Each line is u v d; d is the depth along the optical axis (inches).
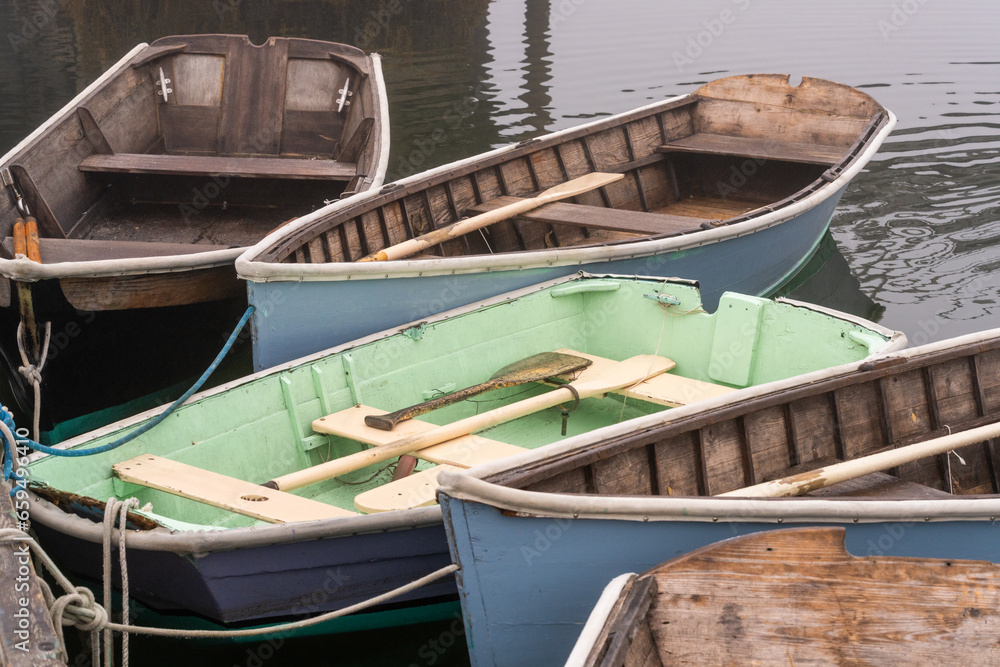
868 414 182.1
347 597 170.2
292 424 209.9
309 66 358.6
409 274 231.8
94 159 303.4
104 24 655.8
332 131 353.7
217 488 176.6
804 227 310.8
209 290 240.8
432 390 231.6
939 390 191.6
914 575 133.7
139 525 154.9
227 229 306.7
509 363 246.2
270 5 711.1
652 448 156.3
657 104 364.2
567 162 331.6
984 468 193.8
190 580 158.7
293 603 166.7
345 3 715.4
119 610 181.0
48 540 171.8
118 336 232.4
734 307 229.8
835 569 132.6
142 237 297.9
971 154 430.3
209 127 355.6
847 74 550.9
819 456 176.6
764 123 364.5
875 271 336.2
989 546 158.2
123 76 332.2
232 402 200.5
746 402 166.7
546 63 584.7
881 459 167.6
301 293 222.1
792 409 173.2
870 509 146.8
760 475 169.2
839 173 310.2
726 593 130.3
